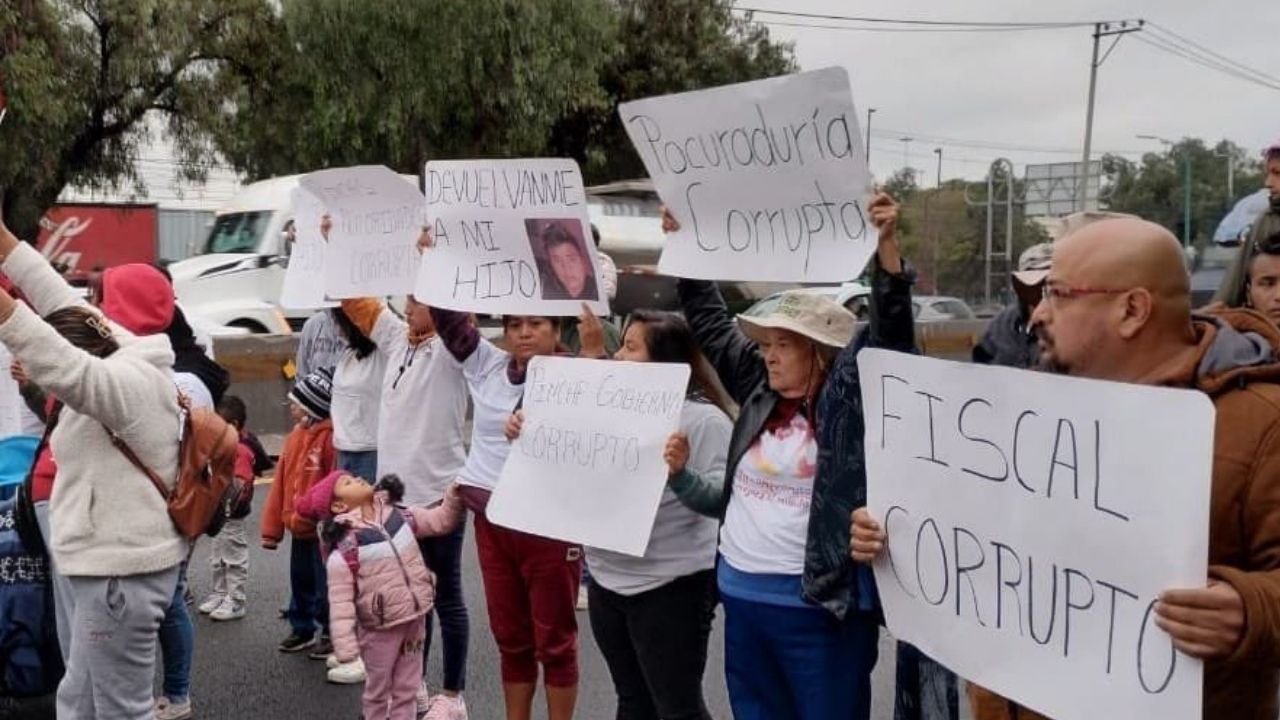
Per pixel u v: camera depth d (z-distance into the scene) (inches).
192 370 189.8
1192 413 72.7
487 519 157.2
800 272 116.6
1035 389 83.4
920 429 94.5
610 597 140.3
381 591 159.5
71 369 126.2
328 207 187.2
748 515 120.8
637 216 865.5
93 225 1055.0
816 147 113.3
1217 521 75.9
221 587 235.8
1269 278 126.2
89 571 133.0
